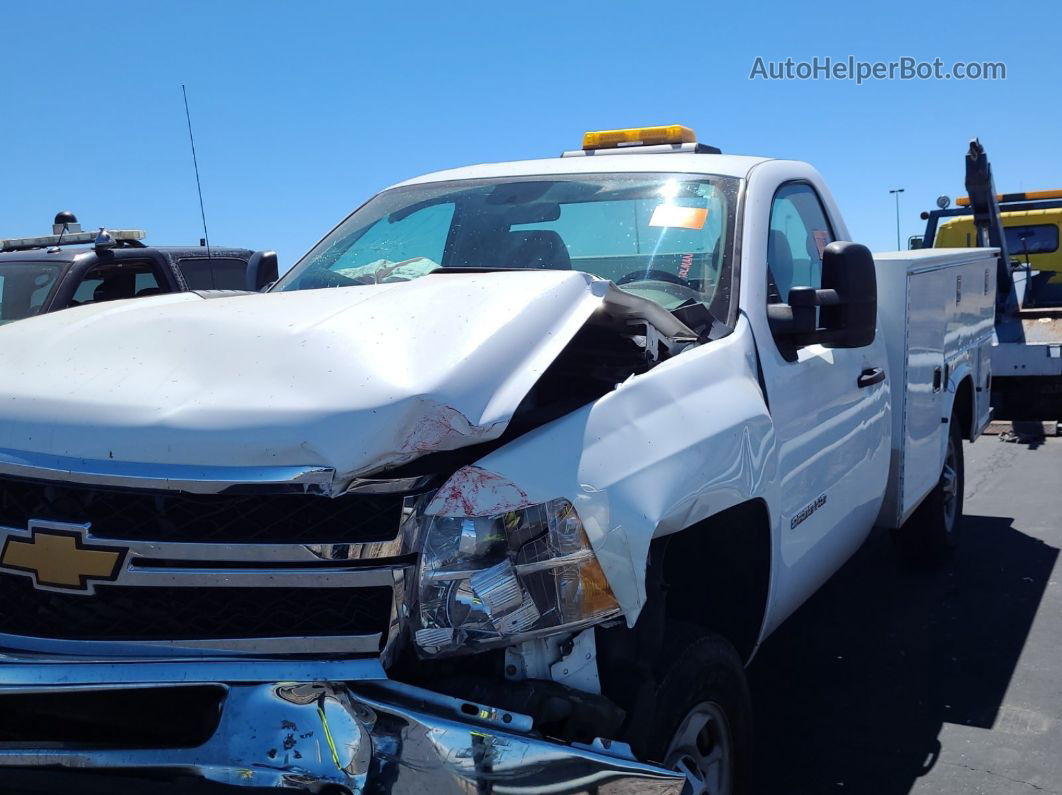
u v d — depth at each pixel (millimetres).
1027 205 12930
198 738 2221
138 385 2426
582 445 2514
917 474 5254
